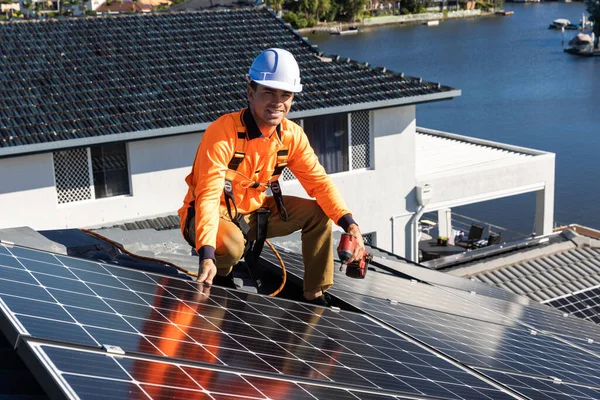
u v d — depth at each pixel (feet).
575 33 450.71
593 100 270.05
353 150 65.87
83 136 53.57
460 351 17.88
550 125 237.25
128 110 57.93
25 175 54.39
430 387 13.93
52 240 21.80
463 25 517.55
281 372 12.32
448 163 76.89
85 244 21.79
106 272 15.10
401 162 67.97
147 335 12.01
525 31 472.44
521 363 18.79
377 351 15.49
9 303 11.23
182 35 71.61
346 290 21.67
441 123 245.65
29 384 12.16
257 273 19.93
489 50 397.80
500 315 26.73
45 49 65.41
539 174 75.97
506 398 14.76
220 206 18.12
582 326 31.94
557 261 59.36
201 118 58.03
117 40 68.69
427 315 21.36
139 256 21.31
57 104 57.41
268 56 16.92
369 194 66.95
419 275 32.07
